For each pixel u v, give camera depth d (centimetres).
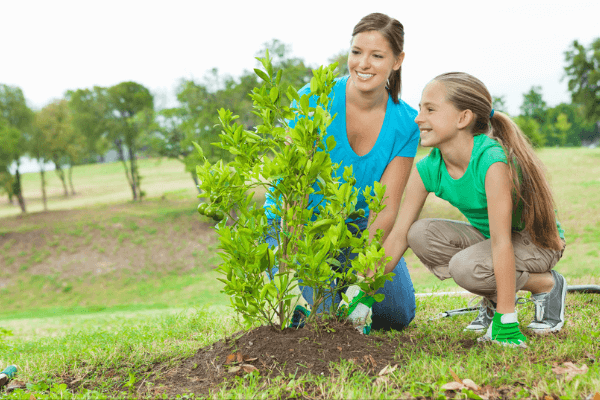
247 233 243
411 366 232
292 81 3481
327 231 245
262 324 285
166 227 3897
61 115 4956
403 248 313
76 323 1002
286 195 260
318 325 272
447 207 3325
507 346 255
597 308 343
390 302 327
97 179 6856
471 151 278
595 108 4144
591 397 190
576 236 2325
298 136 240
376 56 285
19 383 269
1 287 3206
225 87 3975
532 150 283
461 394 200
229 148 261
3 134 4397
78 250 3609
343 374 227
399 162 321
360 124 313
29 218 4309
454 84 270
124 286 3098
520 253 283
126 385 247
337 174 323
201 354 277
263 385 226
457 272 285
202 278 3100
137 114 4828
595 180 3566
